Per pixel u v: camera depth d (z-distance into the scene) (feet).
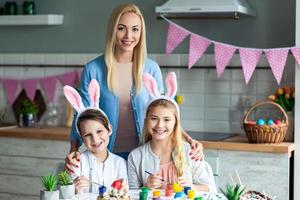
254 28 16.12
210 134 16.29
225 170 14.56
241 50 14.93
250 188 14.38
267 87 16.02
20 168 16.78
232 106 16.42
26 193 16.78
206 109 16.70
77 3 17.90
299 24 14.48
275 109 15.74
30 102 18.01
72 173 10.02
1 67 18.92
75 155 10.09
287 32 15.84
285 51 14.57
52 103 18.26
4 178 17.01
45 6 18.25
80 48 17.95
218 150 14.60
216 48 15.23
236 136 15.90
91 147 9.99
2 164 16.99
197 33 16.63
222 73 16.46
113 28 10.63
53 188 8.96
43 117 18.38
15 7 18.24
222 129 16.57
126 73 10.96
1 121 18.85
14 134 16.71
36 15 17.66
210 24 16.51
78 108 10.11
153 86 10.20
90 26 17.80
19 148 16.75
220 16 16.05
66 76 18.06
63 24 18.11
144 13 17.08
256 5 16.08
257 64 16.06
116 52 10.90
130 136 11.09
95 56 17.71
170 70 16.93
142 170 10.31
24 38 18.65
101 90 10.96
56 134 16.17
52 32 18.26
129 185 10.36
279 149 14.02
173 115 10.12
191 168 10.35
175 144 10.19
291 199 14.85
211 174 10.47
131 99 10.93
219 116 16.58
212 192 10.10
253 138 14.43
